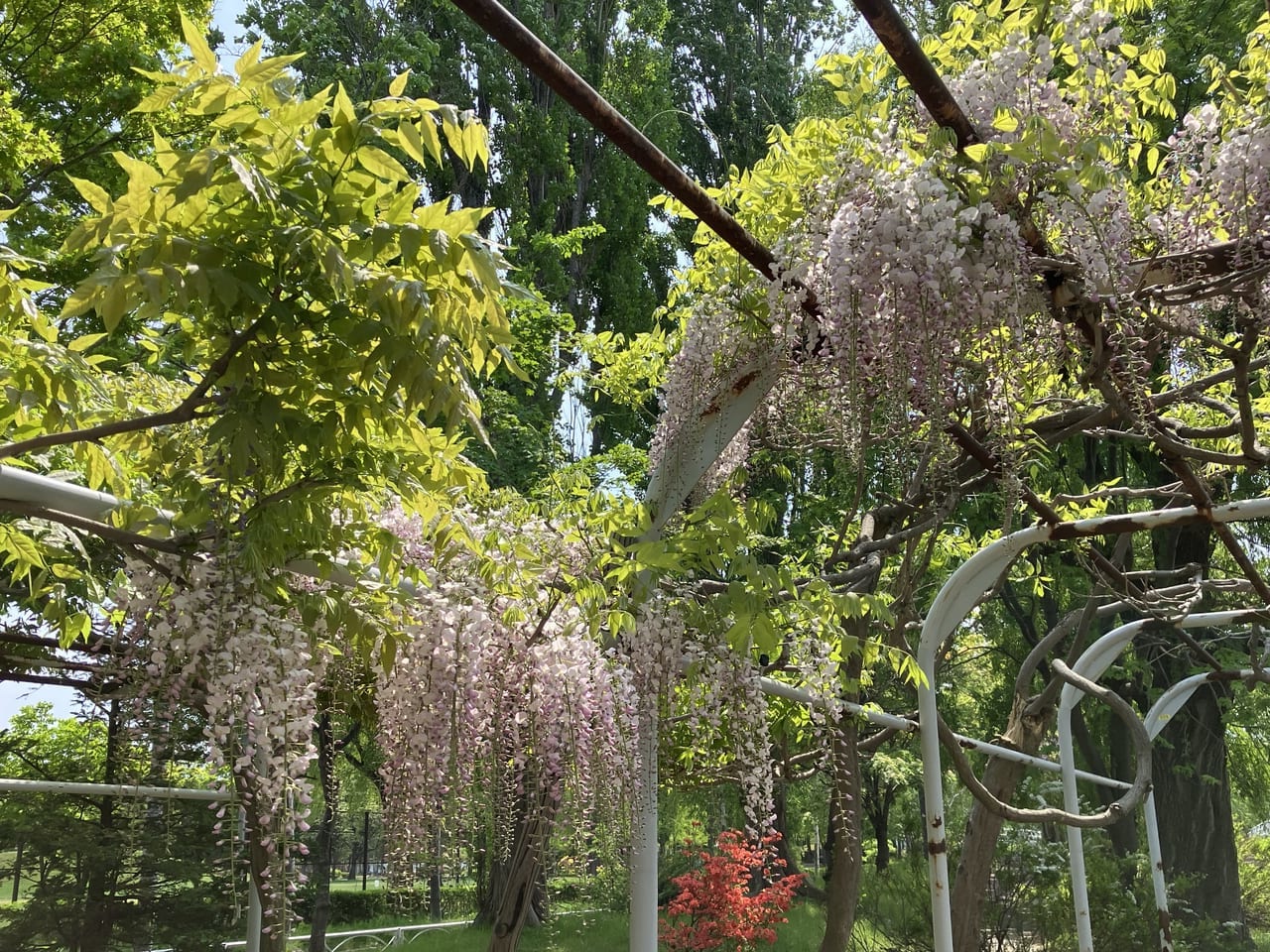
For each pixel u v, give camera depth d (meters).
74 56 7.87
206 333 1.93
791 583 2.79
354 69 11.41
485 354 1.94
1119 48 2.35
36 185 7.80
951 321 2.15
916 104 2.39
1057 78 2.37
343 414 1.96
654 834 2.80
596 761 2.54
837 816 4.07
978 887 5.61
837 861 4.08
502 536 2.58
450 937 7.17
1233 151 2.35
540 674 2.53
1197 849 11.44
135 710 1.92
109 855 4.43
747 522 2.83
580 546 2.88
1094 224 2.16
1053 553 10.48
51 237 7.60
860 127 2.38
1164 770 11.80
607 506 2.97
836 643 3.35
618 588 2.83
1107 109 2.30
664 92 14.83
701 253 3.11
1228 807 11.59
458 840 2.34
